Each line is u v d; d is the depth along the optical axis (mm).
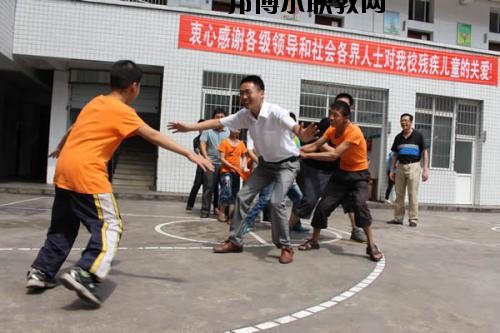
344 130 5121
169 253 4934
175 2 14414
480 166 14523
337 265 4840
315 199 5973
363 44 13281
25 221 6641
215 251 5070
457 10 17266
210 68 12266
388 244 6344
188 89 12148
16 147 16828
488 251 6254
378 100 13680
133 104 13344
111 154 3453
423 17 17172
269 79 12617
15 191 10883
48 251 3479
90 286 3150
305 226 7520
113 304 3262
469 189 14680
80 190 3275
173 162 12094
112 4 11711
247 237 6188
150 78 13297
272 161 4871
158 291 3617
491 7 17734
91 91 13000
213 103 12422
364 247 5953
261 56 12555
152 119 14594
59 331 2752
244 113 4789
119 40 11781
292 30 12758
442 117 14281
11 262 4223
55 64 12430
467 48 14219
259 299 3572
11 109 15953
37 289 3439
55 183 3389
